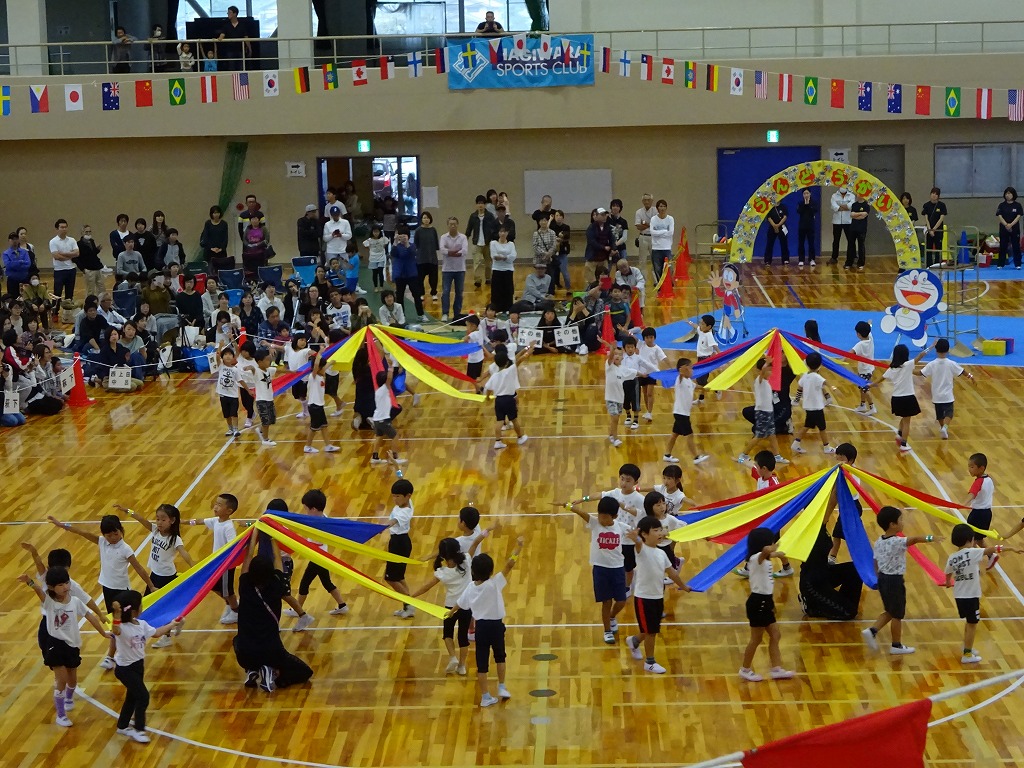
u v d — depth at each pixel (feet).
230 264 96.48
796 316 88.63
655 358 65.16
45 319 85.66
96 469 61.72
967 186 110.93
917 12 108.58
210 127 107.04
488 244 103.40
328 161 111.14
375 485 58.18
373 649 42.42
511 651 41.73
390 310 83.76
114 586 41.93
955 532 39.75
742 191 111.45
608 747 35.42
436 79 106.52
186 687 39.99
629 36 110.22
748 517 43.93
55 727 37.50
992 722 36.17
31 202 111.14
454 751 35.47
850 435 63.72
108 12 112.57
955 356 78.28
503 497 56.08
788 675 39.27
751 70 102.58
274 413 65.82
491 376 63.31
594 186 111.24
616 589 41.50
